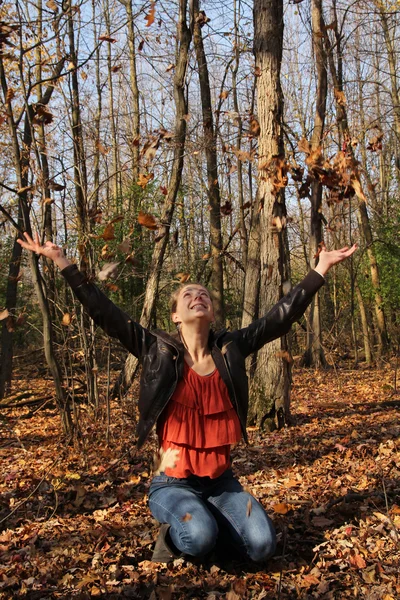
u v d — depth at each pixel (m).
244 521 3.13
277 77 7.35
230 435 3.21
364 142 13.66
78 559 3.46
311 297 3.43
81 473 5.49
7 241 13.69
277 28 7.30
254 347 3.42
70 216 7.27
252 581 3.11
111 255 5.97
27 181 6.00
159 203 12.50
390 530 3.59
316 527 3.73
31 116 6.02
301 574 3.13
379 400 10.21
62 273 3.24
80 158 6.95
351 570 3.14
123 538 3.80
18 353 12.51
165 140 6.42
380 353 18.88
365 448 5.87
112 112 16.22
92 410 7.48
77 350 7.49
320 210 5.80
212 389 3.22
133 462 5.77
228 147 8.05
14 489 5.09
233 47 11.26
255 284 8.25
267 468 5.36
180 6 8.95
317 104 12.18
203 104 12.38
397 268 18.12
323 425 7.64
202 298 3.24
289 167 5.96
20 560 3.53
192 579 3.17
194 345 3.29
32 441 7.23
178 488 3.26
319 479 4.86
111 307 3.27
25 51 6.01
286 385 7.54
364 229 18.36
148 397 3.18
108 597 3.02
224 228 15.49
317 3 12.12
